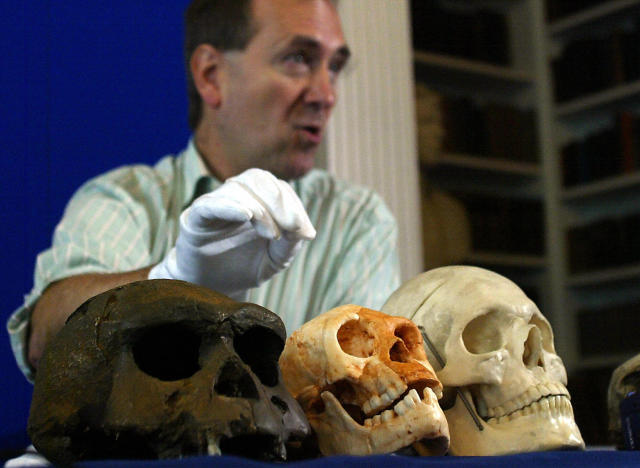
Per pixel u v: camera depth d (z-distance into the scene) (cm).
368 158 300
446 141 403
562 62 436
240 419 92
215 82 196
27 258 214
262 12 187
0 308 210
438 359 125
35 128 218
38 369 101
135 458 93
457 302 126
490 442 119
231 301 102
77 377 96
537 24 455
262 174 115
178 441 91
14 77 217
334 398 110
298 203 114
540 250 421
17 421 207
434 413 106
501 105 426
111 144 227
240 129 193
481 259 402
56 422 95
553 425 119
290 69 190
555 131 445
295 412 101
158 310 97
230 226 115
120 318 97
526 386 121
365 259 205
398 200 305
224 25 191
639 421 122
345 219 210
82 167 223
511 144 425
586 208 440
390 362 110
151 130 233
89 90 226
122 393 93
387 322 115
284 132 191
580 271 423
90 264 169
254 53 188
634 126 408
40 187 218
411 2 409
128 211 187
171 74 237
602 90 421
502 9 461
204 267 119
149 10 236
